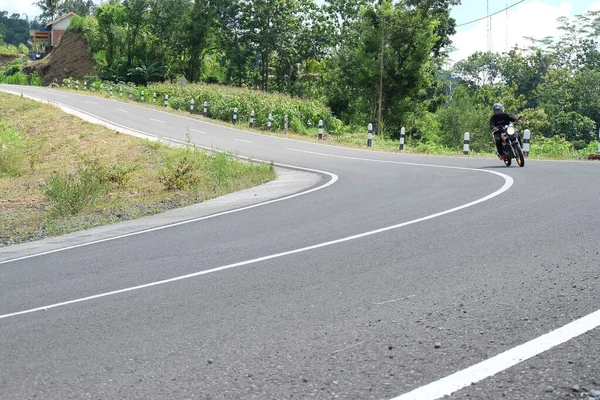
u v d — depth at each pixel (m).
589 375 3.32
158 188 18.66
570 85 92.06
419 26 59.03
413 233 7.80
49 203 18.47
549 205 9.02
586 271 5.36
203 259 7.50
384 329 4.36
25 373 4.05
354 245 7.41
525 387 3.24
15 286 7.18
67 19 112.38
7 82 94.81
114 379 3.80
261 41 81.62
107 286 6.62
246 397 3.39
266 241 8.23
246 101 44.19
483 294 4.99
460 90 71.88
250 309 5.16
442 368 3.58
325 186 13.87
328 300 5.23
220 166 18.44
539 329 4.06
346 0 79.31
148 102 55.47
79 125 35.19
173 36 85.50
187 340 4.48
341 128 40.19
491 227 7.74
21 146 30.03
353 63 61.03
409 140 55.41
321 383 3.51
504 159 16.22
